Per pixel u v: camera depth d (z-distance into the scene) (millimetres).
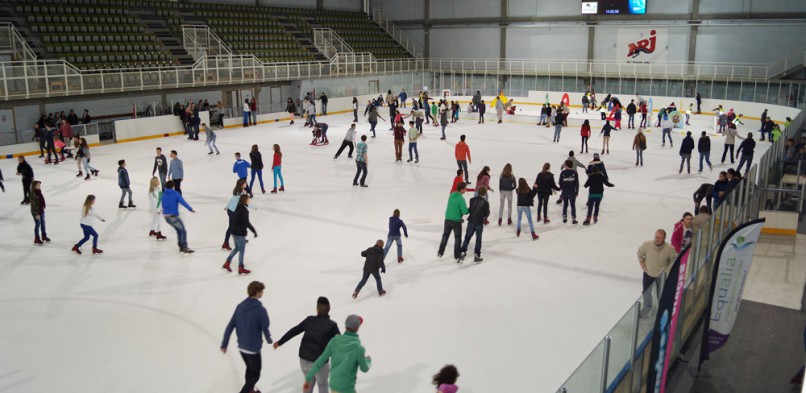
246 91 38500
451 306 10453
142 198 18203
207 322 9977
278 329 9672
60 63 30828
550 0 46281
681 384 8312
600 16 44375
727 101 37125
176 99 35031
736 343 9539
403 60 49219
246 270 12078
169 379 8273
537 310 10305
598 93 43969
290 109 37031
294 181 20203
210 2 43688
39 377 8344
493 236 14320
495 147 26672
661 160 23828
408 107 43312
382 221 15547
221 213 16469
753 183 14102
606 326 9734
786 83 35594
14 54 28219
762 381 8414
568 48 46250
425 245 13648
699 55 41000
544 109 33750
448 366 5719
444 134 28953
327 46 45938
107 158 24766
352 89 42688
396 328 9641
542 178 15148
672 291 7312
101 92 28391
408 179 20359
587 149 25078
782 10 37531
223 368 8570
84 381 8234
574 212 15227
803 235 15211
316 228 14992
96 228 15188
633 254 13078
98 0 35906
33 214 13852
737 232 8242
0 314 10312
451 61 49688
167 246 13789
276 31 44594
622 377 6383
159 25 37875
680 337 8750
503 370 8406
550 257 12891
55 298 10969
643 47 42969
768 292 11609
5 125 27641
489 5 49156
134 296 11023
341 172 21578
